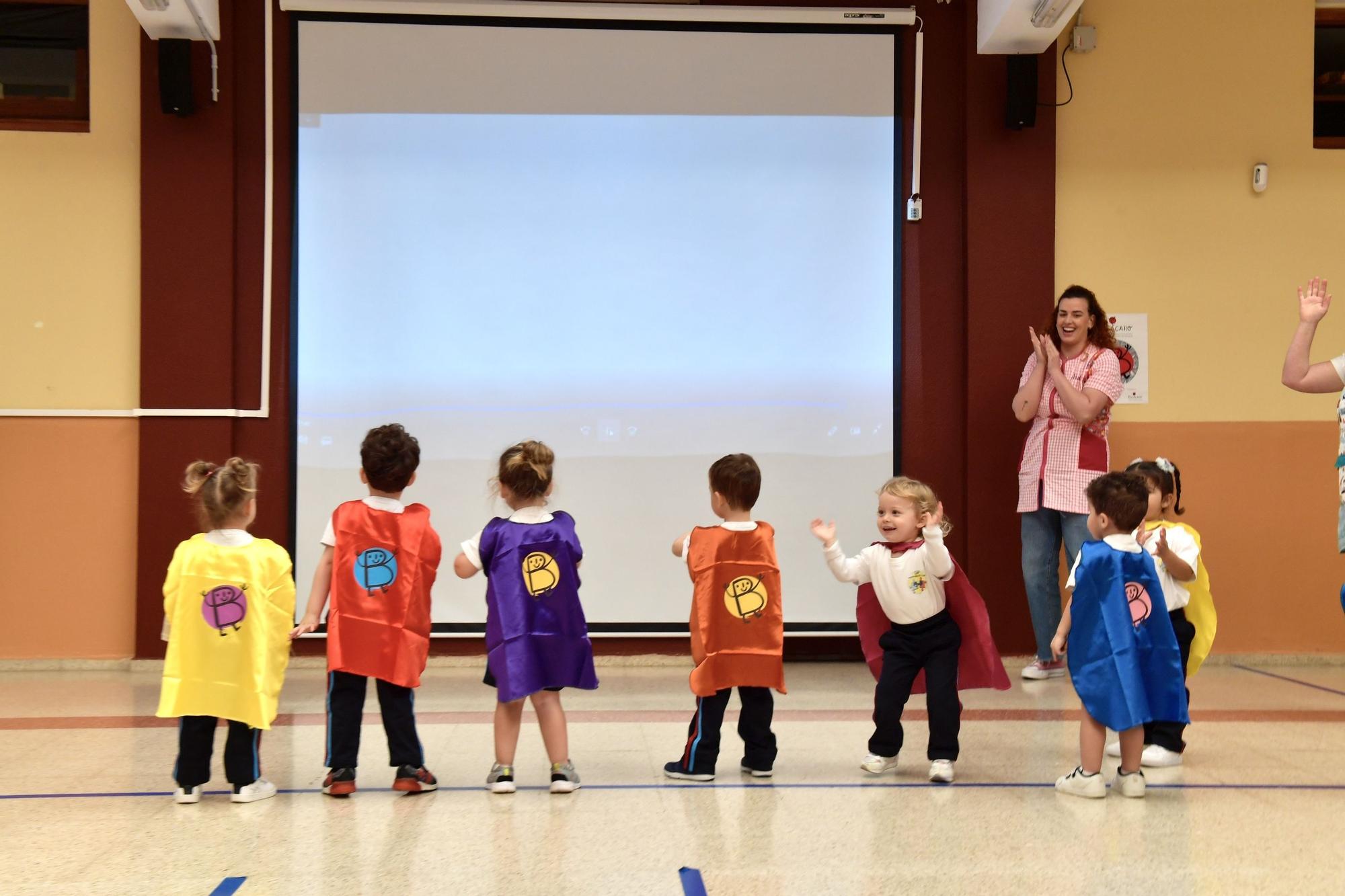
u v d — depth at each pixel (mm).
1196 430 5637
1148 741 3451
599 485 5527
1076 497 4961
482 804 2967
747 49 5594
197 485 3072
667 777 3256
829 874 2398
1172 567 3453
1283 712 4250
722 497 3322
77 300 5379
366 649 3055
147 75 5348
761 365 5586
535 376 5527
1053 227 5562
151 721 4074
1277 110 5719
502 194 5539
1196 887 2318
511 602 3094
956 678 3287
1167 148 5680
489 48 5531
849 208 5625
